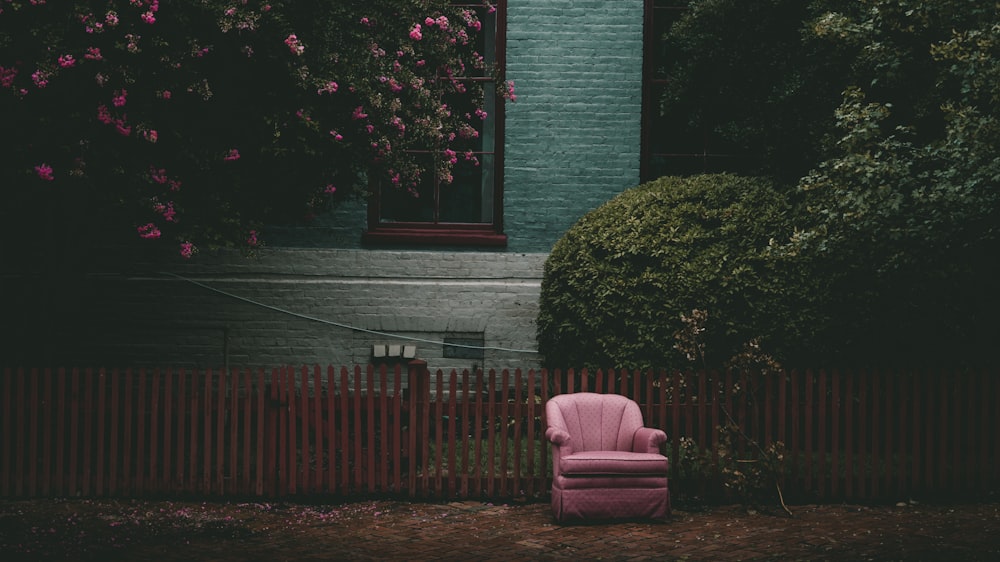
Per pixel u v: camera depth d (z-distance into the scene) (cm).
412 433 860
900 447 862
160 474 905
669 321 974
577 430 834
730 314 970
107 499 846
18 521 764
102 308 1175
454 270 1204
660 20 1247
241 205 934
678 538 732
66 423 861
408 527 764
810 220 976
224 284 1188
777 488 842
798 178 1089
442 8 968
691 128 1242
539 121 1222
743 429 859
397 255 1201
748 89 1100
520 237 1217
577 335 1009
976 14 855
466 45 1081
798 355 964
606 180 1223
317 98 887
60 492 850
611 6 1223
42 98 802
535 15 1222
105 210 921
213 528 752
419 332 1204
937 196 822
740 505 851
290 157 914
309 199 959
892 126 1002
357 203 1201
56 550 681
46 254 1020
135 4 772
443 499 859
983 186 817
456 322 1201
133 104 812
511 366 1203
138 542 706
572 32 1223
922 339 953
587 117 1223
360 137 916
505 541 723
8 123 802
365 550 693
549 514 813
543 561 668
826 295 956
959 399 864
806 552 687
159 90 803
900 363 962
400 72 923
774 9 1073
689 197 1025
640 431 821
